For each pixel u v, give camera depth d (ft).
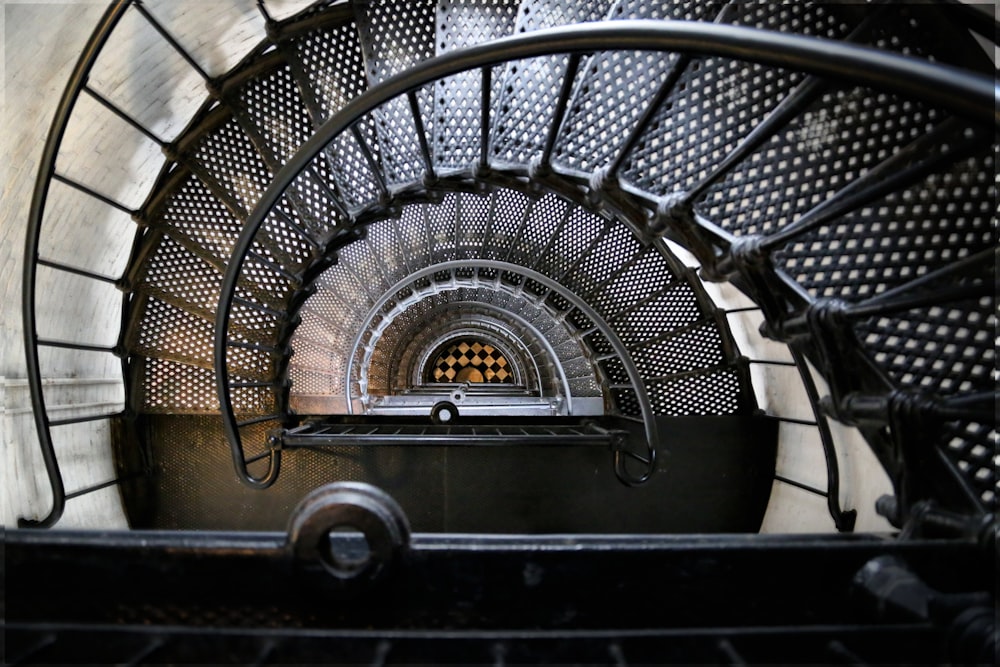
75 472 8.98
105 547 2.93
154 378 10.62
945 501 3.43
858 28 4.13
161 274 9.92
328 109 8.43
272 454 9.68
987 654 2.27
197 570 2.95
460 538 3.14
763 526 11.49
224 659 2.51
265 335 10.50
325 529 2.88
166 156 9.14
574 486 11.64
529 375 33.88
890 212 4.08
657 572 3.11
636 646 2.58
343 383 19.76
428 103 8.02
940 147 3.77
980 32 3.76
